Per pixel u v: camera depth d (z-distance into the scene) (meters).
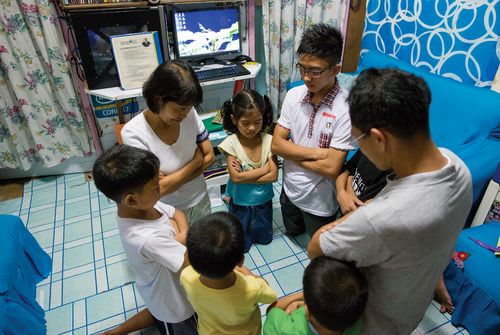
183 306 1.21
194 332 1.32
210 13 2.46
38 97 2.46
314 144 1.61
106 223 2.34
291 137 1.72
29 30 2.27
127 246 1.05
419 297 0.85
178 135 1.34
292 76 2.98
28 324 1.47
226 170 2.45
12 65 2.30
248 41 2.82
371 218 0.69
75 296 1.82
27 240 1.83
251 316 1.14
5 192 2.69
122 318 1.70
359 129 0.71
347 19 2.82
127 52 2.13
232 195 1.91
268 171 1.80
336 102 1.51
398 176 0.74
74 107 2.56
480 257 1.49
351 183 1.42
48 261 1.99
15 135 2.56
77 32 2.04
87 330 1.65
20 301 1.51
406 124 0.64
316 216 1.81
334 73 1.45
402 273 0.76
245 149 1.78
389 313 0.89
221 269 0.90
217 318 1.07
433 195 0.67
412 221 0.67
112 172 0.93
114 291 1.85
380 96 0.64
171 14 2.36
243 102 1.60
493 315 1.42
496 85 1.86
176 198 1.49
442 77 2.05
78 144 2.76
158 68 1.13
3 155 2.64
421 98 0.64
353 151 2.02
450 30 2.09
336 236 0.79
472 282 1.48
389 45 2.61
